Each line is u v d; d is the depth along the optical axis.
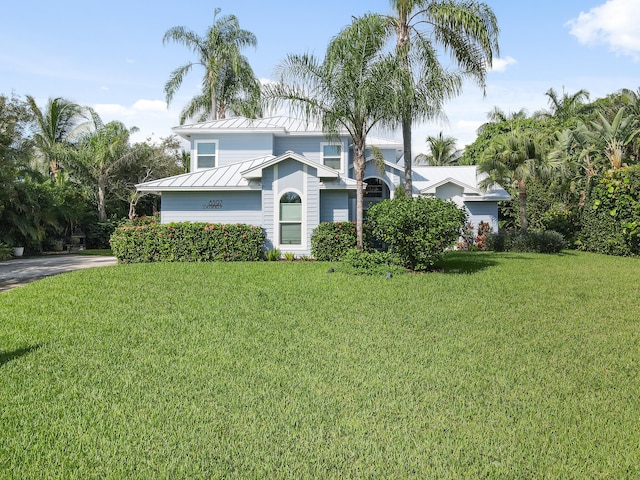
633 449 3.43
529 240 19.22
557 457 3.34
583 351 5.75
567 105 35.53
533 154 19.86
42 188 24.00
